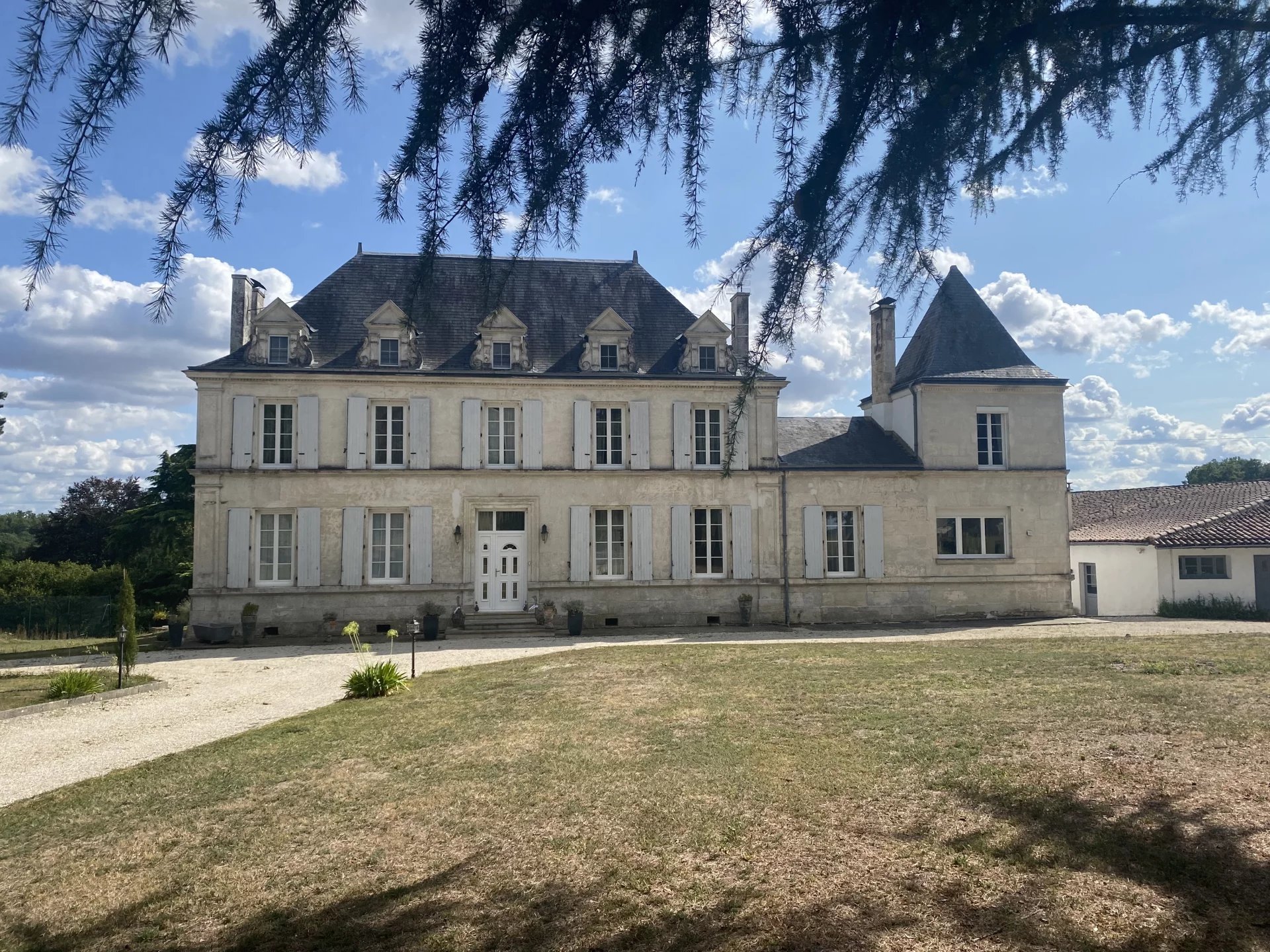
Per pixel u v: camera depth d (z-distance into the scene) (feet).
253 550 79.15
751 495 86.89
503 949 16.76
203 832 25.12
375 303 87.97
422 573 81.00
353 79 10.57
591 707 39.40
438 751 32.53
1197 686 37.17
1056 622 84.64
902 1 11.38
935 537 89.30
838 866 19.40
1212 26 12.92
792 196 12.14
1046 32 12.19
